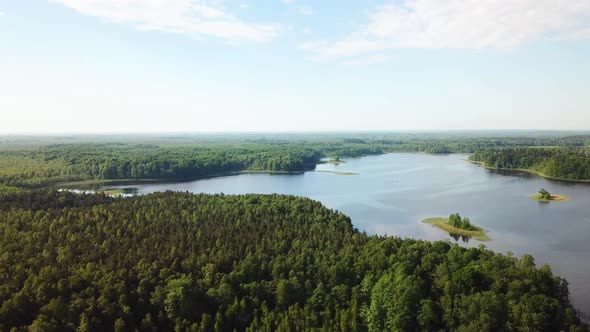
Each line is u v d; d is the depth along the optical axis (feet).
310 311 271.49
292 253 338.95
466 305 254.68
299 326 257.34
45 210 450.30
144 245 342.85
